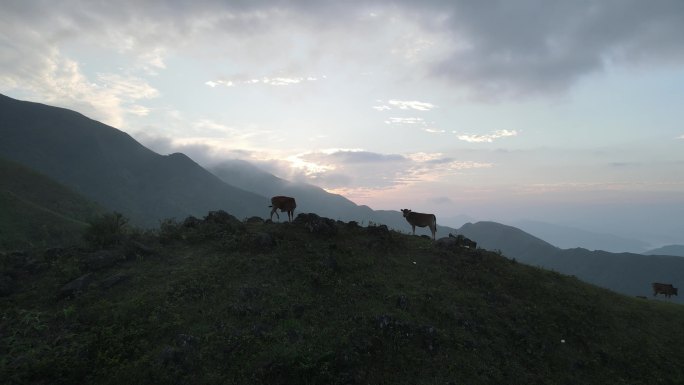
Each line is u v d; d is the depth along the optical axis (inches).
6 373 381.4
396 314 536.1
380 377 438.9
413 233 933.2
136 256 620.7
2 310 488.7
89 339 433.1
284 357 423.5
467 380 462.9
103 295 517.3
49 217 3390.7
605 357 574.6
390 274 650.8
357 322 506.3
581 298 711.1
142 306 487.8
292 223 774.5
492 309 613.6
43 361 397.1
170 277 562.3
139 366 398.6
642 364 576.7
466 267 727.7
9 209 3196.4
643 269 6958.7
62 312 478.9
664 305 787.4
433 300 593.3
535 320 613.6
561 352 562.6
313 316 509.7
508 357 522.6
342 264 640.4
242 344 442.0
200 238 703.1
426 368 466.3
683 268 6673.2
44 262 607.5
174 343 434.3
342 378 418.9
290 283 576.4
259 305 516.1
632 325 669.9
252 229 752.3
